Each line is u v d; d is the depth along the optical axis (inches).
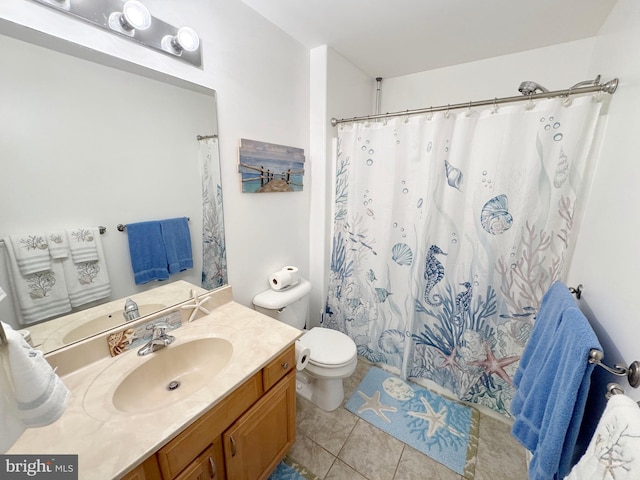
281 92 62.8
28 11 29.5
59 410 20.5
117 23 35.9
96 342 38.0
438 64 76.8
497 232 56.3
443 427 61.0
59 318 35.2
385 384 74.0
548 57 65.7
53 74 31.7
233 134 53.9
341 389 66.9
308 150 74.5
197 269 51.4
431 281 67.1
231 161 54.5
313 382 68.8
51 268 33.9
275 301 63.1
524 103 50.6
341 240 79.4
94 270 37.9
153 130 42.0
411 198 66.8
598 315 36.4
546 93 47.9
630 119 35.7
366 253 76.4
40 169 31.9
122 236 40.4
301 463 53.1
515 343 59.2
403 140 64.8
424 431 60.0
